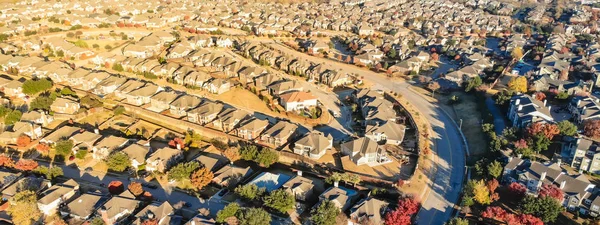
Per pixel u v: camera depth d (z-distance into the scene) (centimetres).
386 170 11300
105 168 11569
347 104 15700
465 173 11294
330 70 17800
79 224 9281
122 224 9288
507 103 14325
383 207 9456
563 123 12069
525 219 8738
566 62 18862
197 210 9700
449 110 15300
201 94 15875
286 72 18550
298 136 13038
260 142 12600
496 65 19688
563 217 9281
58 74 16488
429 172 11275
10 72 16775
